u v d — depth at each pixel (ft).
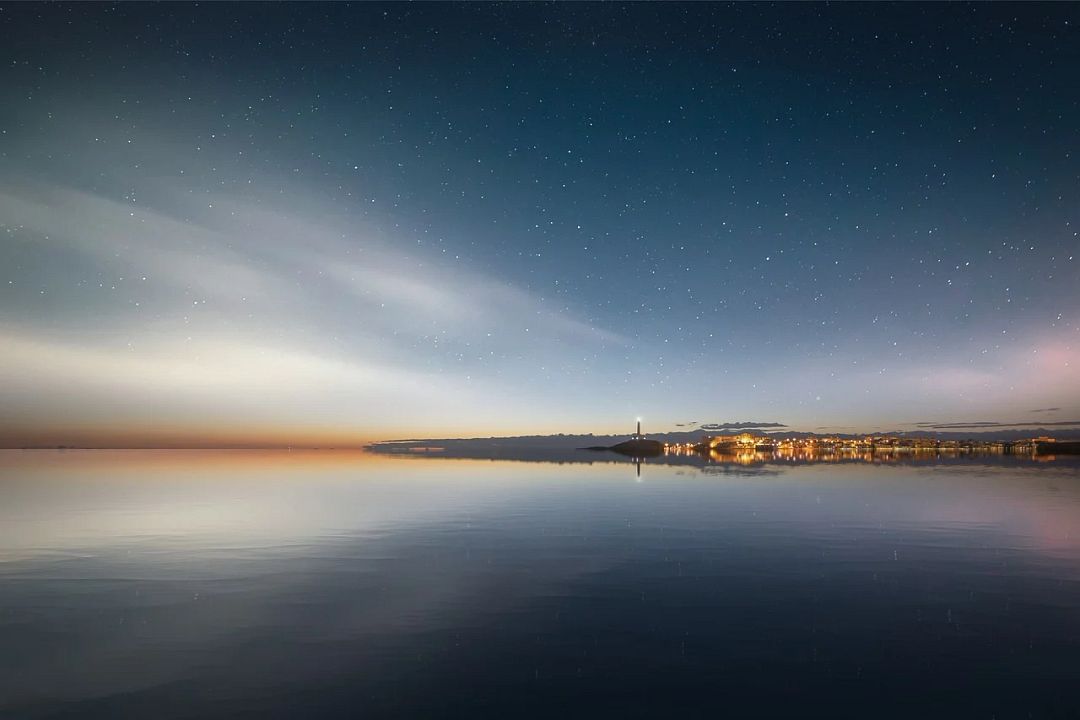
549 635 32.65
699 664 28.86
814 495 103.91
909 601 38.78
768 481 138.72
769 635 32.63
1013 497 98.58
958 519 73.72
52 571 47.06
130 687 26.48
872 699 25.39
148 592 41.06
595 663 28.94
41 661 29.30
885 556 52.29
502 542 59.41
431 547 56.85
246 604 38.34
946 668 28.40
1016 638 32.12
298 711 24.30
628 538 61.41
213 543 58.90
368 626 34.14
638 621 34.91
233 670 28.14
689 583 43.37
